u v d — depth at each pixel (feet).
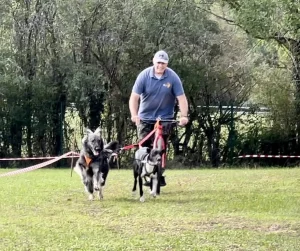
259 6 69.77
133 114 41.81
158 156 39.45
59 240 28.04
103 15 86.63
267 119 92.32
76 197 41.29
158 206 37.29
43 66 88.63
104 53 87.81
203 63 89.45
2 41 87.15
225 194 42.63
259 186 47.34
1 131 90.12
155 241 27.73
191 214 34.42
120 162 88.22
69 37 86.99
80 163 40.34
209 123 91.71
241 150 92.02
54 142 90.74
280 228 30.45
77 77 85.71
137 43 87.25
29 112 89.40
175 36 87.40
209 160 91.61
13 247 26.84
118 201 39.50
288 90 91.50
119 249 26.43
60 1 85.81
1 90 86.48
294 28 70.54
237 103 91.91
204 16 88.63
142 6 86.22
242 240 27.91
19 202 38.99
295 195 42.16
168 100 41.98
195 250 26.27
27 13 87.25
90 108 89.51
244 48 91.45
